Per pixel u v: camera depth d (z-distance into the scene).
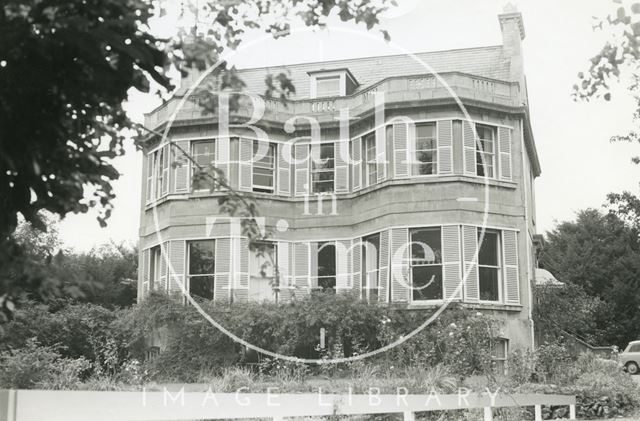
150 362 21.38
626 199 26.83
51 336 22.02
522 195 22.95
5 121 3.44
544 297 24.20
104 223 3.85
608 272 40.12
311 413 7.11
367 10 3.98
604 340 38.28
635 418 13.45
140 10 3.59
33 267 3.56
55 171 3.60
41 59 3.40
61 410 4.48
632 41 4.43
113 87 3.61
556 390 13.79
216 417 5.91
